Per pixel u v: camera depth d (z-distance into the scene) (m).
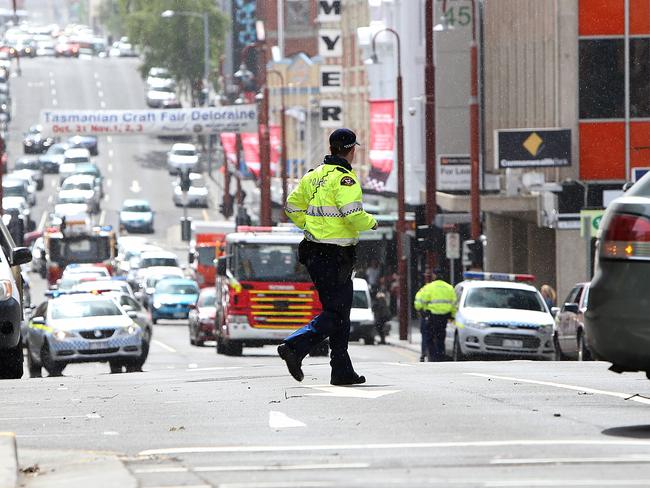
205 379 55.84
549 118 151.50
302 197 45.03
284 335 117.31
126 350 100.19
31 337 103.00
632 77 147.50
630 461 29.12
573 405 40.53
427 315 104.25
